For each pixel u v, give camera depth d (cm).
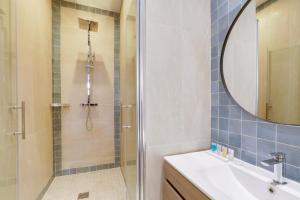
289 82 83
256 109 98
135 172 128
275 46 89
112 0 230
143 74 117
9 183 121
